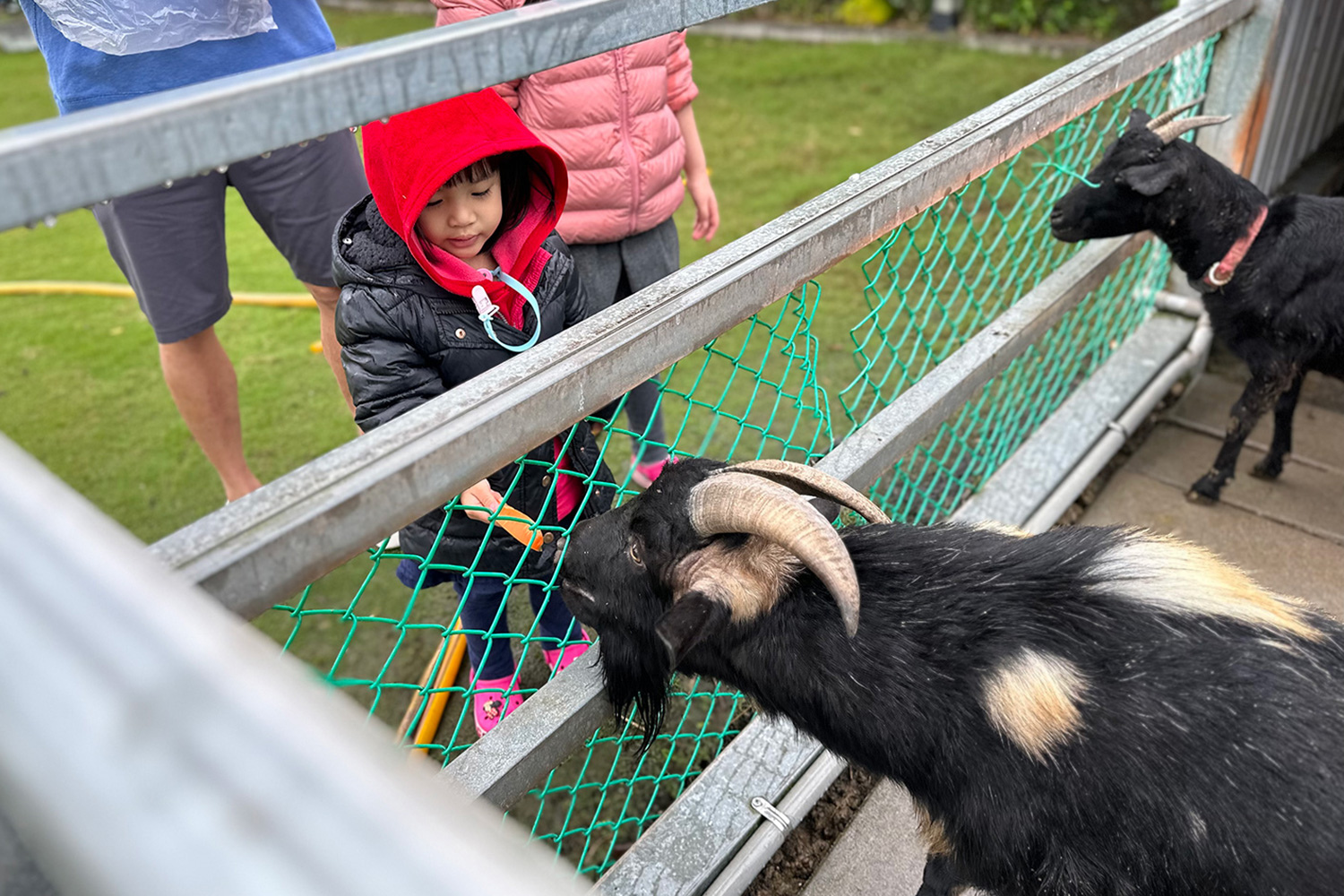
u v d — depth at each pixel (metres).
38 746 0.47
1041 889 1.75
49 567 0.53
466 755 1.71
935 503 3.33
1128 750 1.64
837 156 6.45
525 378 1.40
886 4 9.31
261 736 0.45
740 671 1.88
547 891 0.43
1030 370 3.81
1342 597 3.01
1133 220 3.24
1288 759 1.60
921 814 2.04
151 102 0.92
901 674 1.75
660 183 3.07
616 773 2.78
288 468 3.87
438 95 1.14
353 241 2.04
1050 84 2.41
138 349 4.82
